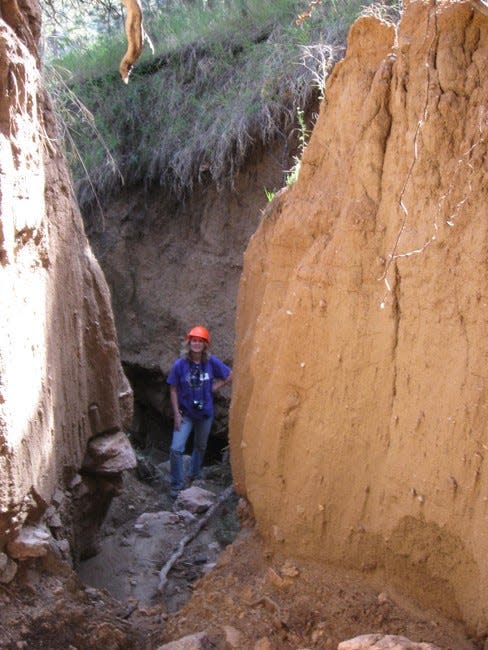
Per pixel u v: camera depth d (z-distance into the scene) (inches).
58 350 209.5
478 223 141.9
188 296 437.7
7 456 168.2
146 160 454.6
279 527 179.9
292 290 177.9
